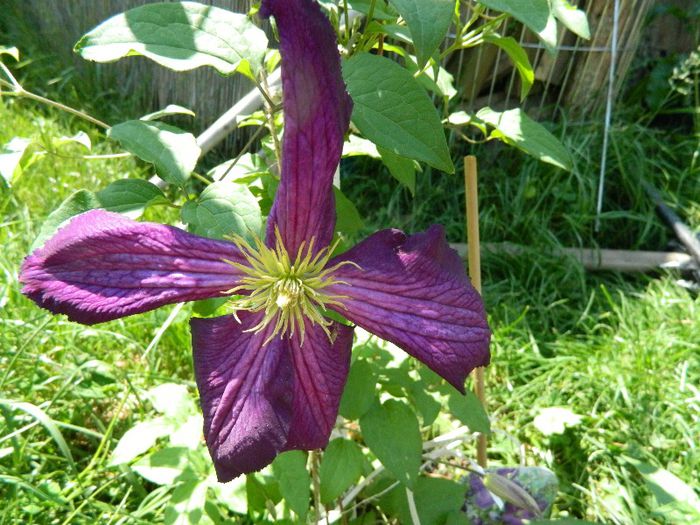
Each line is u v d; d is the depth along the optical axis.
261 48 0.13
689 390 0.28
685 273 0.35
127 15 0.12
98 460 0.23
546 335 0.32
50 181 0.34
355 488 0.21
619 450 0.25
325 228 0.13
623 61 0.40
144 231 0.13
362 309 0.14
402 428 0.17
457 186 0.39
